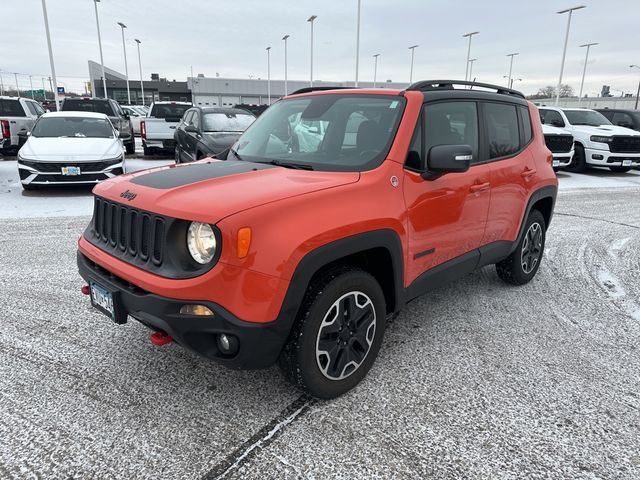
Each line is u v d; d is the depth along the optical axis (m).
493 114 3.91
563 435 2.51
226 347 2.36
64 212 7.46
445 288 4.68
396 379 3.01
